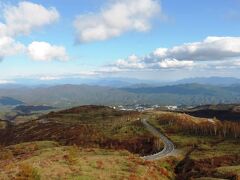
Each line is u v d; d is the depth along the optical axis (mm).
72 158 67312
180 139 171500
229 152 133125
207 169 100500
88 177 51406
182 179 98312
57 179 47750
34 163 59562
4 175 45969
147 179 61594
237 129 174375
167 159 124500
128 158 80062
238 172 82625
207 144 156625
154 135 185875
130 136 189250
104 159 73062
